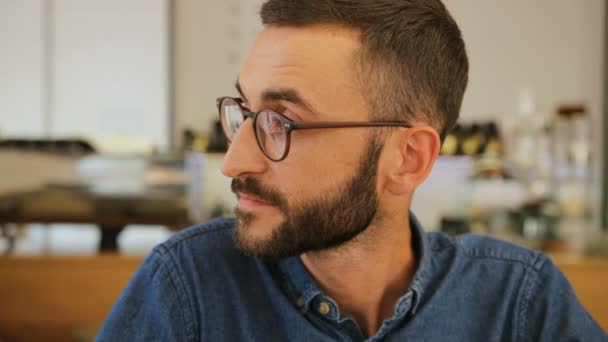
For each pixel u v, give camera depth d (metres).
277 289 0.78
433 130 0.76
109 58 4.05
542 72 4.17
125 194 2.23
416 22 0.74
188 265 0.80
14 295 1.63
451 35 0.80
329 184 0.70
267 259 0.72
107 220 2.19
